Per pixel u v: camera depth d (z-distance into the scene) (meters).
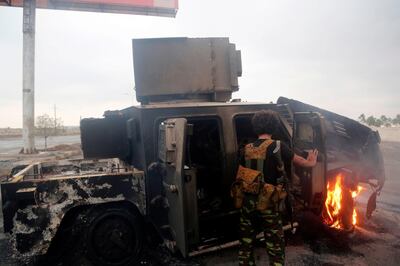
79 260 3.87
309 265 3.73
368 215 5.13
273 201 3.08
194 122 4.58
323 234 4.66
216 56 4.96
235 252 4.16
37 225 3.46
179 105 4.04
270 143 3.16
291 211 3.41
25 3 19.44
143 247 4.03
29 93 19.12
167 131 3.12
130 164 4.82
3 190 3.39
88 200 3.61
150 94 4.75
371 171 5.37
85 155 4.75
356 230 4.77
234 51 5.04
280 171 3.12
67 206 3.55
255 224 3.27
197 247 3.40
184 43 4.84
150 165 3.73
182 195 3.01
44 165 5.53
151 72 4.75
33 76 19.42
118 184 3.70
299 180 4.20
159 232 3.68
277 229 3.10
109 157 4.82
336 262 3.79
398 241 4.37
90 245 3.74
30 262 3.92
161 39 4.79
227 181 3.95
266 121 3.27
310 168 4.02
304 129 4.42
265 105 4.24
